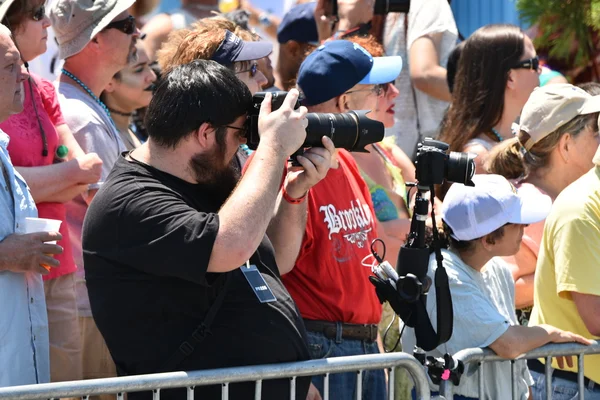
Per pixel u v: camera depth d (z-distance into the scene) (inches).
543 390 362.0
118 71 397.1
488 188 327.3
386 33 538.3
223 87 263.1
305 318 327.0
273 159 258.8
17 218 290.2
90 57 381.4
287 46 531.5
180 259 247.9
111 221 256.7
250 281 269.7
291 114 264.2
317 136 276.5
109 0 381.4
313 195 327.6
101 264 260.4
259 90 359.6
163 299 257.8
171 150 263.9
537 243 387.2
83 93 381.4
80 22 378.9
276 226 303.7
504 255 332.5
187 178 266.1
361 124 281.7
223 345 261.7
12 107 287.3
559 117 378.6
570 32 535.8
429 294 322.3
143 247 251.0
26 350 283.7
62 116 362.9
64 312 340.8
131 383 245.0
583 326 344.5
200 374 251.9
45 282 335.6
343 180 339.9
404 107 533.6
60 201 337.1
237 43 348.2
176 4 570.6
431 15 533.6
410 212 429.7
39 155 337.1
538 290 356.2
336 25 519.2
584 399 349.4
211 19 374.9
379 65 361.7
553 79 529.3
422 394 288.0
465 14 637.3
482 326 315.6
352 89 358.3
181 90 261.7
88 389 241.4
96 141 369.1
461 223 326.3
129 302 258.8
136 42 399.2
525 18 545.6
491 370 323.0
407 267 294.4
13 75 285.4
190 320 260.4
